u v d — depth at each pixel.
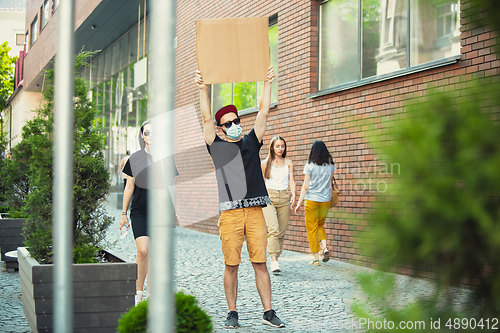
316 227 7.65
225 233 4.77
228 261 4.77
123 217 5.09
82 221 5.14
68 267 2.61
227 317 4.75
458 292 1.37
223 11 12.48
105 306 4.11
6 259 8.03
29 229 5.18
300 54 9.70
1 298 6.06
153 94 1.75
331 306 5.39
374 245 1.43
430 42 7.08
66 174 2.63
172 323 1.74
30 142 5.33
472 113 1.33
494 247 1.31
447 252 1.37
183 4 14.57
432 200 1.34
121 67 20.95
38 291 4.07
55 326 2.58
